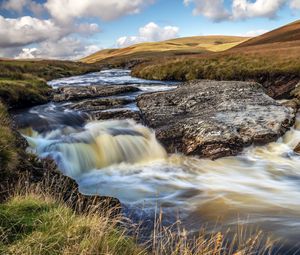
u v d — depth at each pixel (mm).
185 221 9250
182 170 13945
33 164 10742
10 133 12391
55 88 33312
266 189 11820
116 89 30172
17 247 4867
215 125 15656
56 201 7836
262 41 104625
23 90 24516
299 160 14617
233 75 38281
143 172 13844
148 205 10531
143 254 5816
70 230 5520
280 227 8836
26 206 6480
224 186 12195
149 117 18328
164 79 48344
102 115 19016
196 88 23828
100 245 5273
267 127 16172
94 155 14867
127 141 15930
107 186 12391
